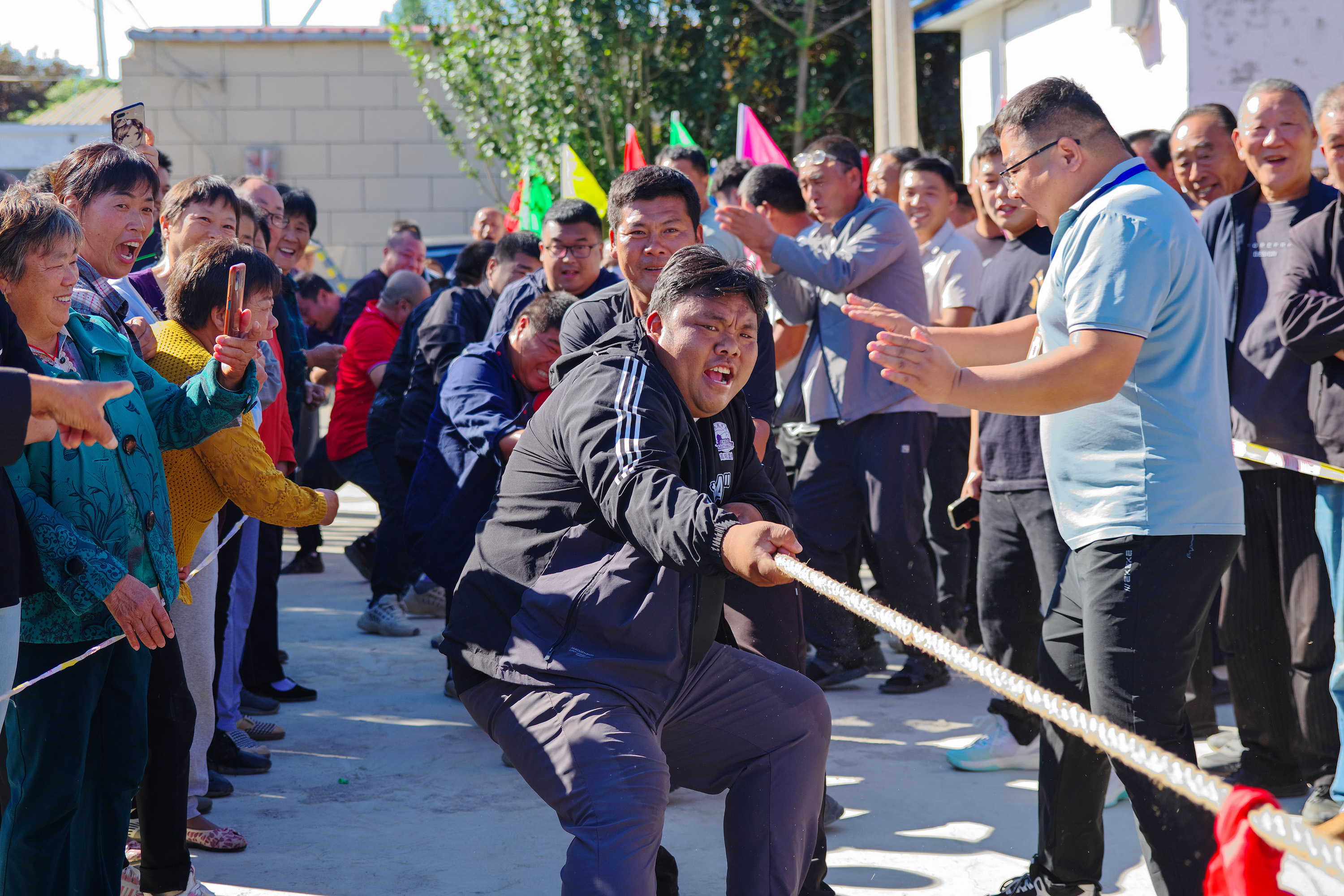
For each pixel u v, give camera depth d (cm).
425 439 437
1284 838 117
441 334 505
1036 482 386
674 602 230
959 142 1566
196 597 339
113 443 204
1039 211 277
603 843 212
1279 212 374
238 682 420
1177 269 254
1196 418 259
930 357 240
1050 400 245
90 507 248
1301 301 344
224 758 403
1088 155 266
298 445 673
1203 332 261
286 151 1761
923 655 504
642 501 211
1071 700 289
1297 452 364
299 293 858
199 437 277
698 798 386
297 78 1753
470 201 1783
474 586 241
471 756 424
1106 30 909
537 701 227
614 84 1451
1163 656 261
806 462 512
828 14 1588
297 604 681
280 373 418
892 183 642
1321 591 363
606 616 226
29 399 191
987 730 417
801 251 459
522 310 435
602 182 1462
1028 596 405
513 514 239
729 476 253
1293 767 376
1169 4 820
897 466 486
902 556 491
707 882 320
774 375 357
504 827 359
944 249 545
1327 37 805
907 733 450
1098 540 265
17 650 225
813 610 511
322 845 344
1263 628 373
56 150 1994
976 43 1127
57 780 250
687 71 1520
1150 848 262
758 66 1480
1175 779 127
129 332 300
